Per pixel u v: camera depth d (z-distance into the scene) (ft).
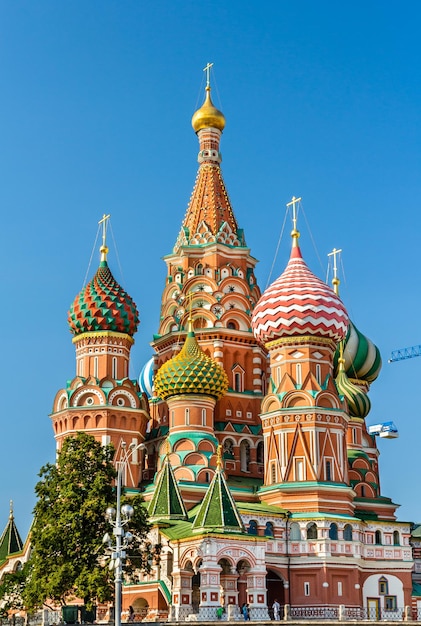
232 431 333.83
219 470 271.28
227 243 359.87
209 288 351.67
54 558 236.63
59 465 248.11
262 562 262.67
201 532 257.14
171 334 347.77
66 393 324.80
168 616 260.01
